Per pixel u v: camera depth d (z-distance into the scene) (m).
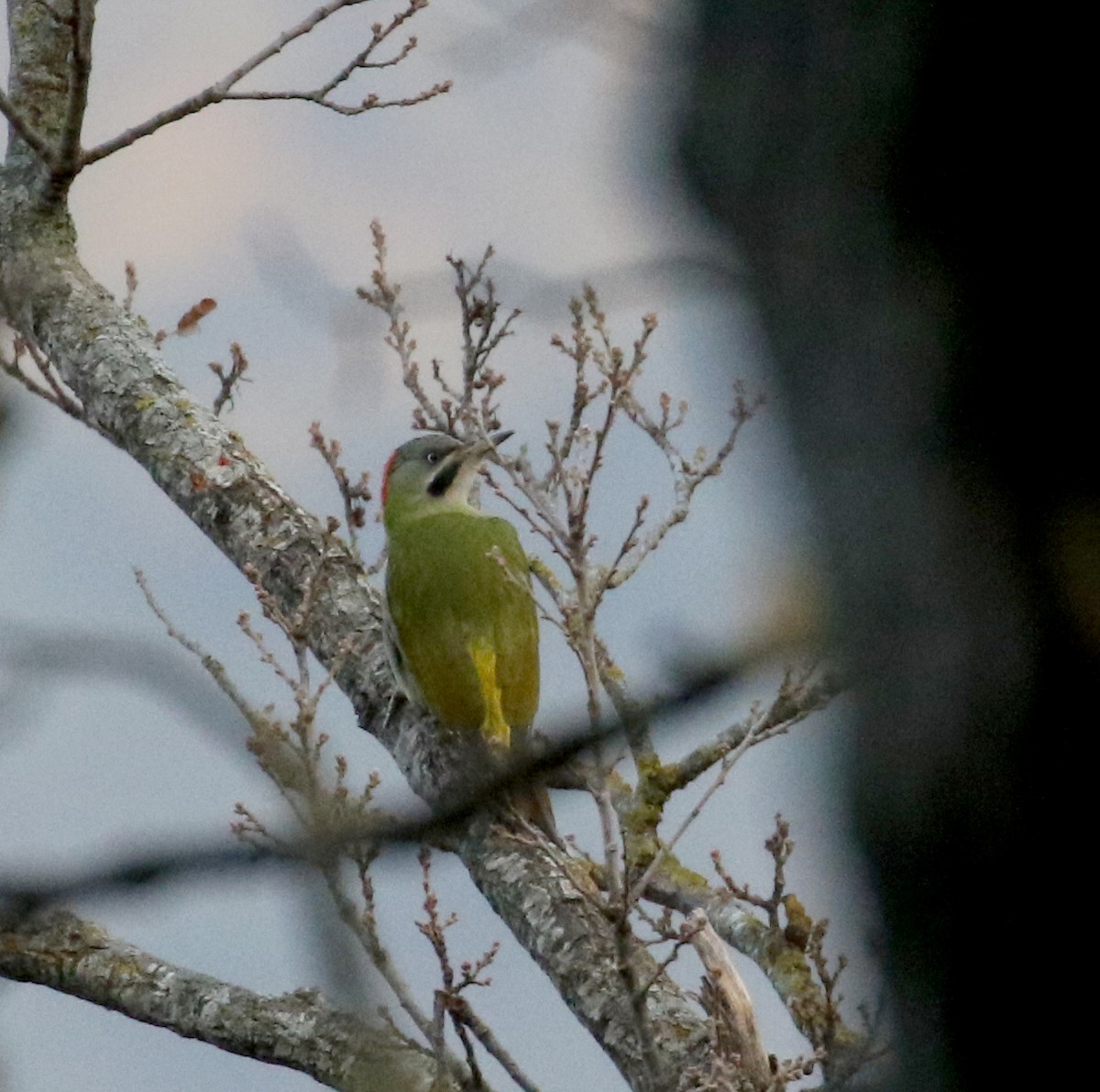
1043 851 3.31
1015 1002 3.37
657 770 11.72
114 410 13.05
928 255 3.40
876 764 3.49
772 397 3.72
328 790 8.44
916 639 3.41
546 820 10.42
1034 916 3.33
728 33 3.64
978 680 3.34
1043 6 3.29
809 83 3.49
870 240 3.44
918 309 3.41
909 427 3.42
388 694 12.29
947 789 3.37
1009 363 3.37
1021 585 3.33
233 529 12.55
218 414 13.06
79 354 13.34
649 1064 8.78
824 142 3.48
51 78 14.62
